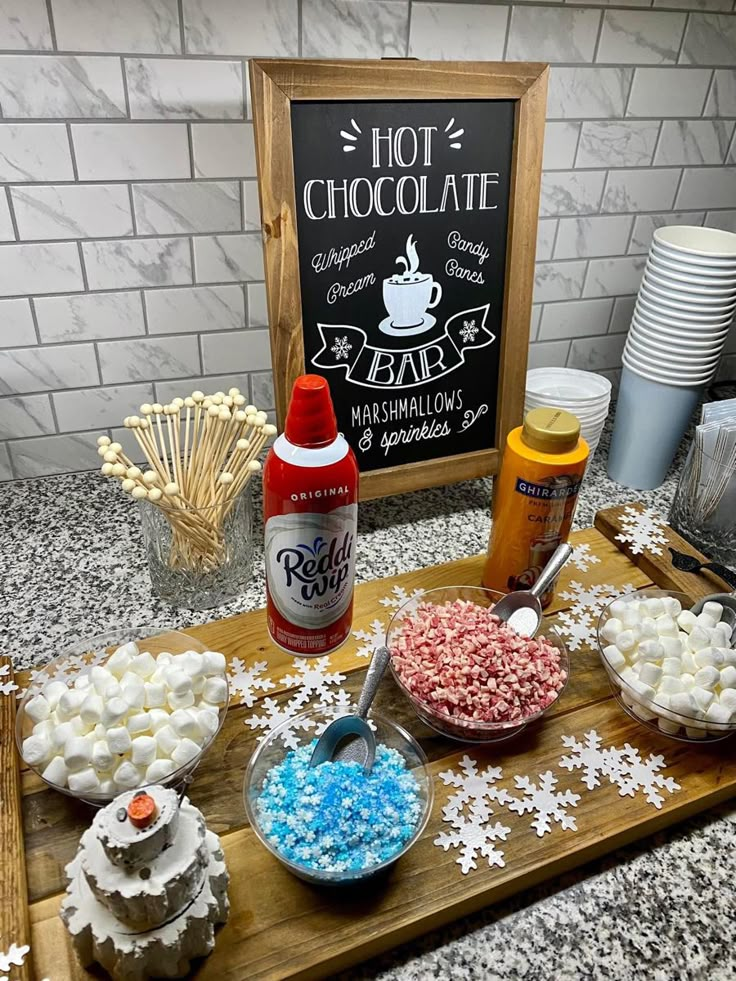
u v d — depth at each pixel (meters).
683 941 0.63
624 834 0.69
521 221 0.98
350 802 0.63
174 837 0.53
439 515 1.13
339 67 0.83
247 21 0.97
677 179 1.30
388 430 1.02
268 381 1.24
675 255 1.04
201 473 0.88
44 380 1.12
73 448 1.19
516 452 0.83
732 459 1.03
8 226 1.00
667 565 0.96
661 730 0.77
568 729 0.77
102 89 0.95
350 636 0.87
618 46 1.14
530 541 0.87
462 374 1.04
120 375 1.15
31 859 0.63
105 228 1.04
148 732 0.65
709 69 1.22
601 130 1.21
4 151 0.96
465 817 0.69
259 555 1.03
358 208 0.90
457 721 0.72
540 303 1.34
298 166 0.86
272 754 0.71
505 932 0.64
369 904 0.62
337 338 0.94
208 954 0.58
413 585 0.95
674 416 1.14
